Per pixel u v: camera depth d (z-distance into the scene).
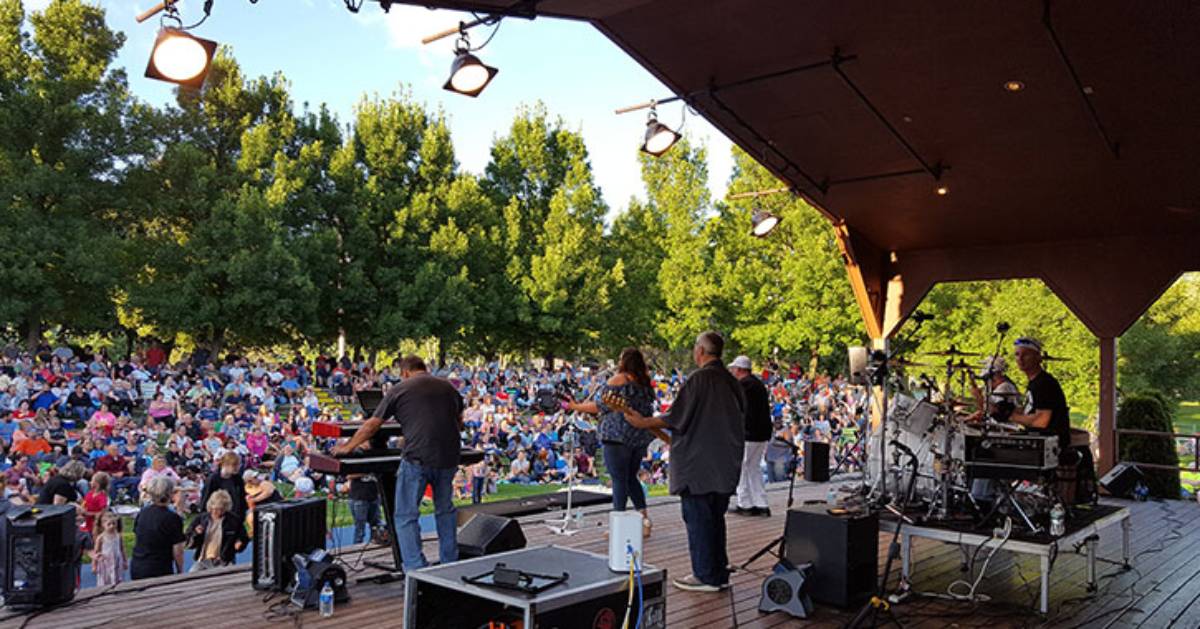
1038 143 7.18
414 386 4.75
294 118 29.83
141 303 24.61
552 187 35.97
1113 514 5.63
